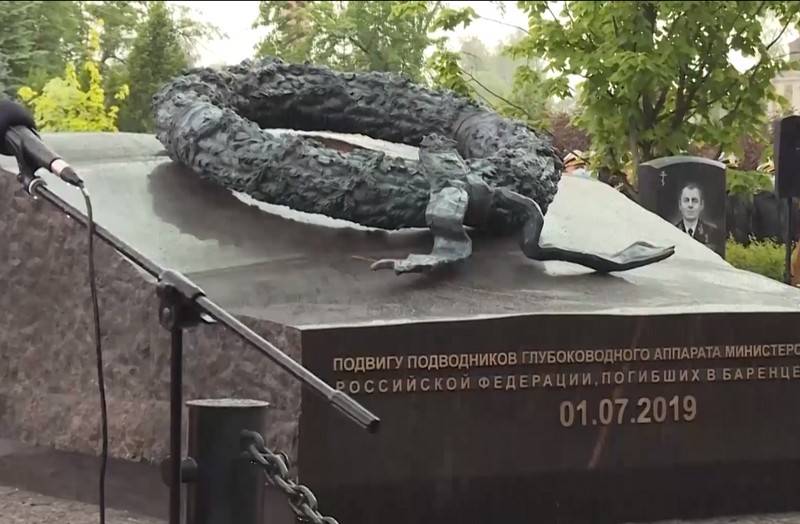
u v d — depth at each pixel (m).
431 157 4.83
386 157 4.80
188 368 4.24
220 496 2.77
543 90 12.15
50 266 4.78
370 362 3.99
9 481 4.96
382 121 5.61
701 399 4.49
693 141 12.45
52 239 4.77
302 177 4.68
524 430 4.22
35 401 4.83
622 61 11.02
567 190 6.26
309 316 4.07
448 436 4.11
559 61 11.75
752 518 4.54
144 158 5.40
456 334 4.11
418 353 4.06
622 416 4.36
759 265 10.89
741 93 11.91
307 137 5.46
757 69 11.84
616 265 4.84
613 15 11.30
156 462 4.32
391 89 5.67
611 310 4.39
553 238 5.36
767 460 4.59
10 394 4.95
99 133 5.73
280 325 3.98
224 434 2.77
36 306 4.85
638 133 11.90
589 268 5.00
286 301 4.24
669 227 5.89
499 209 4.80
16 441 4.91
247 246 4.69
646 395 4.40
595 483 4.34
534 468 4.23
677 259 5.45
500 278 4.68
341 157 4.76
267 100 5.48
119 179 5.10
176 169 5.28
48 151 2.75
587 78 11.65
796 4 11.59
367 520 4.02
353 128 5.63
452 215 4.58
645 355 4.38
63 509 4.52
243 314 4.07
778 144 9.27
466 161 4.96
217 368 4.16
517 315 4.20
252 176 4.71
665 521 4.45
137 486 4.43
